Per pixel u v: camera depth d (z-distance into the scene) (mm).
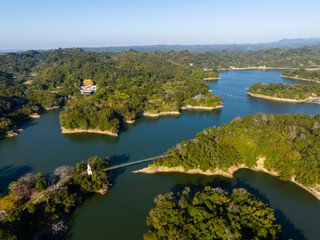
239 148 132750
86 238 85438
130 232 88375
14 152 158625
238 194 90438
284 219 94250
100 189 110750
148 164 137250
